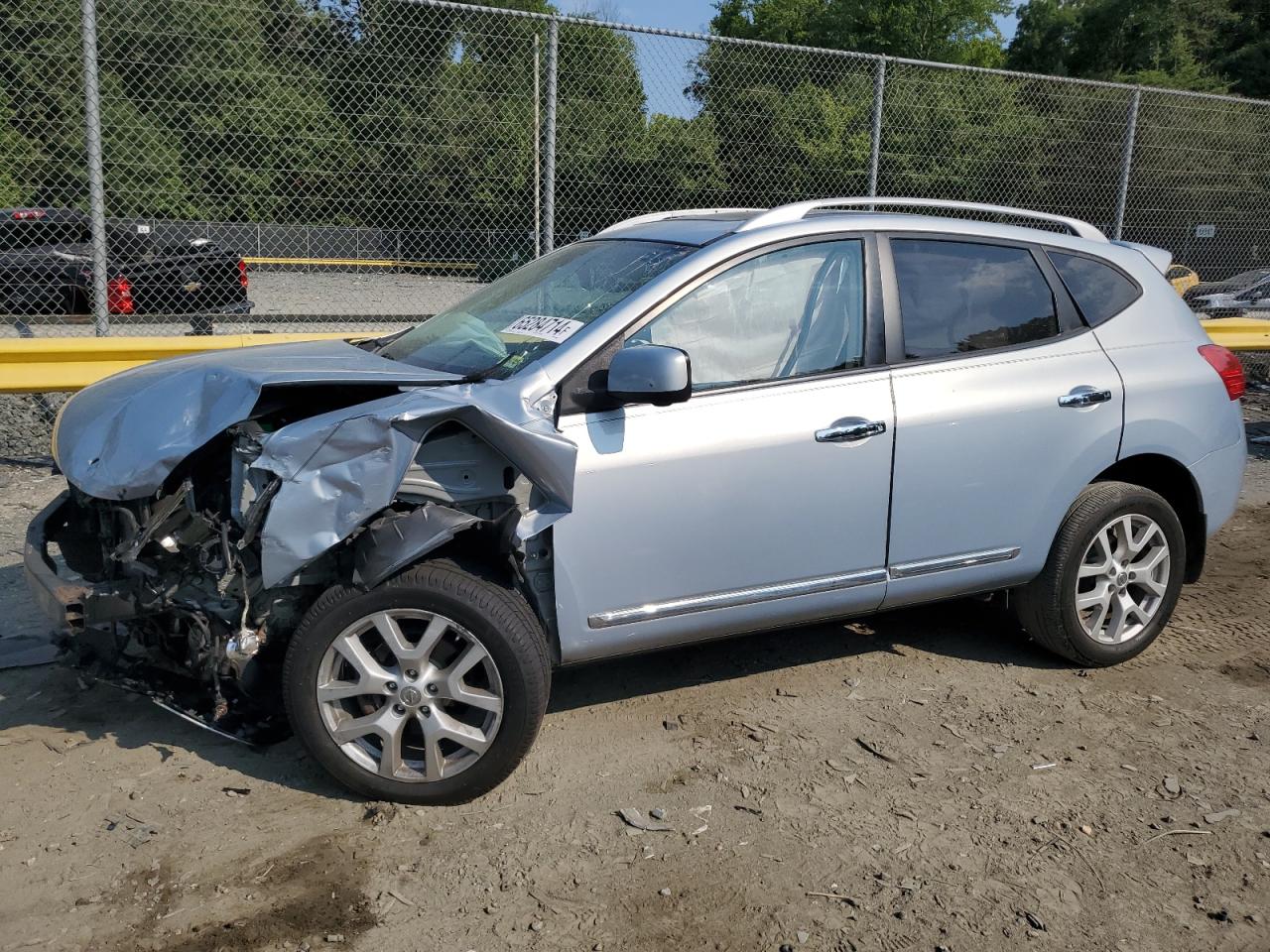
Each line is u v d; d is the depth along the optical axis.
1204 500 4.56
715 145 8.09
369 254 8.18
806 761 3.68
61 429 3.64
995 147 9.04
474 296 4.54
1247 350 10.06
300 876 2.98
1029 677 4.39
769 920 2.84
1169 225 10.00
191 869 3.00
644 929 2.80
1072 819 3.36
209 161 7.13
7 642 4.45
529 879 3.00
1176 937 2.81
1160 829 3.31
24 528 5.88
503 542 3.30
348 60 7.20
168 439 3.25
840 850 3.17
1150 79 32.28
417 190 7.61
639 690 4.21
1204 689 4.33
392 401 3.26
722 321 3.72
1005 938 2.79
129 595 3.27
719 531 3.64
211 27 6.88
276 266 8.13
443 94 7.45
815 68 8.22
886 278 4.00
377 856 3.08
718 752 3.73
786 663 4.48
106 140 6.89
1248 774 3.65
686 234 4.07
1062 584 4.28
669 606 3.63
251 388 3.27
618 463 3.46
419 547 3.14
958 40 36.44
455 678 3.26
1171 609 4.55
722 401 3.65
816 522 3.79
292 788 3.44
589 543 3.46
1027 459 4.12
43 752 3.62
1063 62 35.94
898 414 3.87
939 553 4.04
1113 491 4.32
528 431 3.19
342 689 3.28
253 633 3.28
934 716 4.03
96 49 6.62
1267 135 10.05
